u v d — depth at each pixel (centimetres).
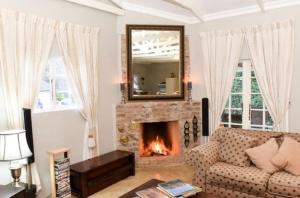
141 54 485
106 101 462
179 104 489
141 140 500
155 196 239
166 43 493
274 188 281
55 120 375
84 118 417
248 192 300
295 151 310
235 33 457
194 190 248
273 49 420
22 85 326
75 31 396
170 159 489
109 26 462
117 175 410
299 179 282
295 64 407
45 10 357
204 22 493
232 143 353
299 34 401
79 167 368
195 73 510
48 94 379
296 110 409
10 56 314
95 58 429
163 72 496
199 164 337
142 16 484
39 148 354
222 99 478
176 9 473
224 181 313
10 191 264
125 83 480
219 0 424
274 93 422
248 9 444
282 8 413
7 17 312
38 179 341
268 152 324
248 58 450
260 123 452
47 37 356
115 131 475
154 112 476
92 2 420
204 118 484
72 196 364
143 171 459
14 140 273
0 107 307
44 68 354
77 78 398
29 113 308
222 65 475
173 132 512
